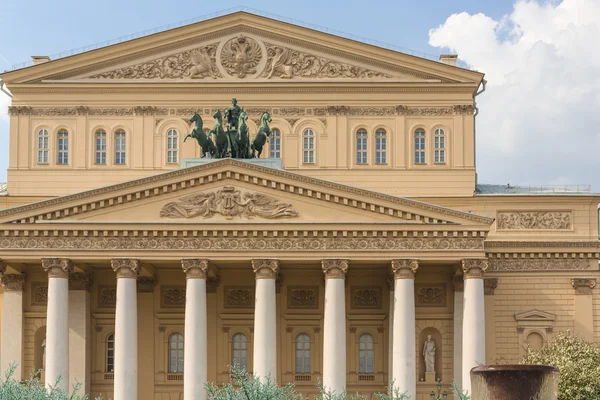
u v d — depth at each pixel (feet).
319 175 279.08
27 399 182.91
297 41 282.36
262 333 238.07
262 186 241.55
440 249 239.71
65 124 281.54
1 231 239.91
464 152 279.49
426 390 260.83
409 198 257.96
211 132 252.62
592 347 254.47
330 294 239.30
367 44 280.92
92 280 266.77
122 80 281.95
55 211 240.32
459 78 280.31
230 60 282.15
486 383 129.08
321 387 210.18
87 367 262.67
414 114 281.13
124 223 239.50
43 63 281.33
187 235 240.53
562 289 268.41
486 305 267.80
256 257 240.12
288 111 281.33
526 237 271.28
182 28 281.33
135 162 280.31
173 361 268.21
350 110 281.33
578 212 272.51
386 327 266.36
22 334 262.06
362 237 240.53
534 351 259.39
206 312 248.93
